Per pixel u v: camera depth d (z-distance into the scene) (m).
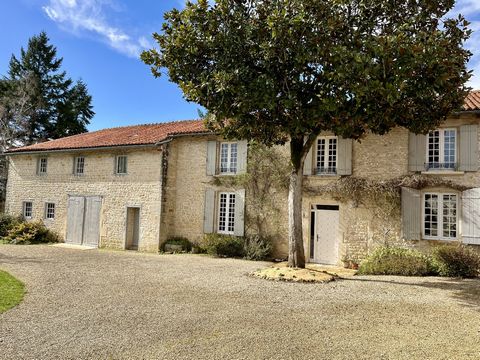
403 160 12.05
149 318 6.09
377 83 7.47
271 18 7.91
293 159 10.35
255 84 8.42
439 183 11.41
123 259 13.21
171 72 9.48
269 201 14.15
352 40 8.34
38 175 20.02
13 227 19.14
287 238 13.66
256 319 6.08
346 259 12.59
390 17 8.80
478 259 10.50
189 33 8.97
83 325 5.72
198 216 15.76
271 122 9.29
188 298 7.45
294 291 8.18
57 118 36.25
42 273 10.03
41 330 5.48
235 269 11.20
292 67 8.68
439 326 5.82
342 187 12.70
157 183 16.05
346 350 4.80
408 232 11.75
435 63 7.72
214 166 15.42
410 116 8.93
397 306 6.98
